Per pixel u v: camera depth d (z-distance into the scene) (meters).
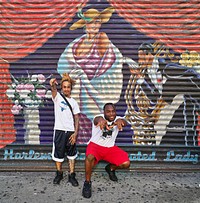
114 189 3.95
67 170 4.53
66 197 3.71
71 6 4.29
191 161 4.54
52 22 4.32
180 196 3.79
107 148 4.01
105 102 4.45
